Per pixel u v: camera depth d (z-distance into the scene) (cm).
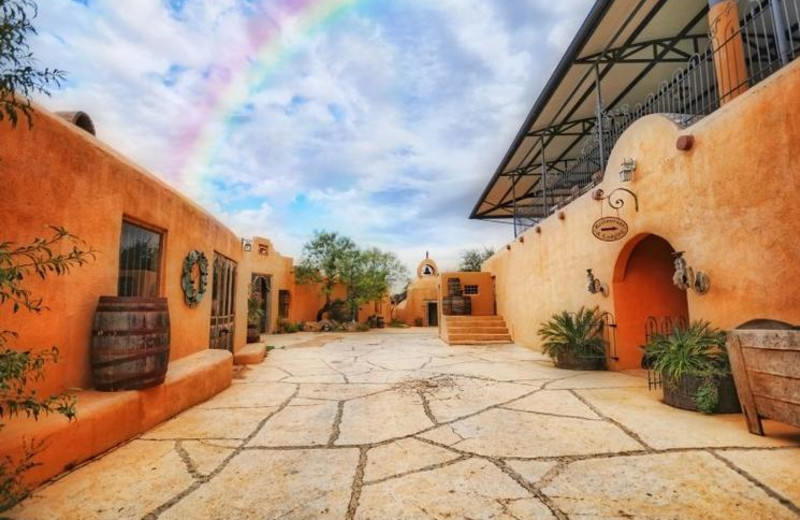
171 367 514
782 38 441
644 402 475
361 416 446
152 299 402
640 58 866
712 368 416
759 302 403
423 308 2767
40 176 330
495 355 993
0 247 216
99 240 400
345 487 268
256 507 242
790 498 238
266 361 921
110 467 302
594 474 280
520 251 1220
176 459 319
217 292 808
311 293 2388
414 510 235
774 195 388
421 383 634
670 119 543
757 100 405
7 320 299
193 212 641
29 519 228
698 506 232
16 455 252
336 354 1055
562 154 1298
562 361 752
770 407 330
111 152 439
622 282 696
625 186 643
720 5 555
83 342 373
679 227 519
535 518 224
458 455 324
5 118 300
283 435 380
